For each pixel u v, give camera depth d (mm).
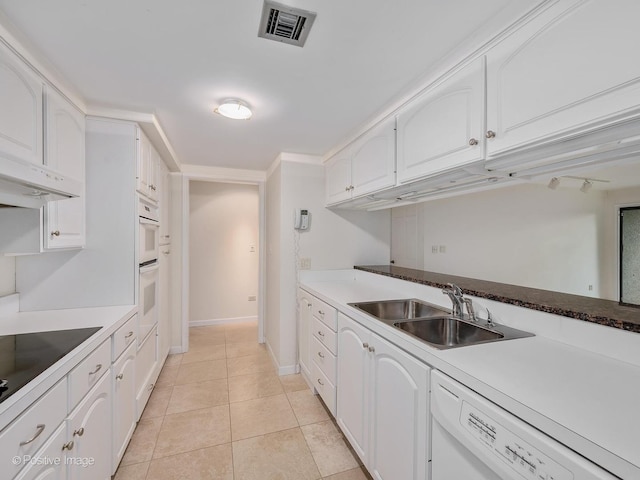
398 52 1276
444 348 1093
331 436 1894
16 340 1238
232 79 1506
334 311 1954
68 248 1632
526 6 960
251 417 2088
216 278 4242
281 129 2184
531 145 984
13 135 1174
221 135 2314
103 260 1826
